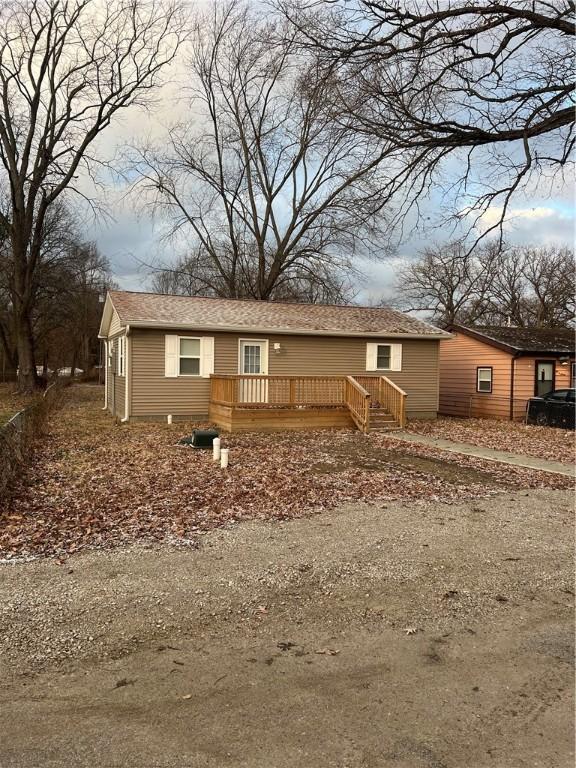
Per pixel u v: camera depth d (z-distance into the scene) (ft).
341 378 52.19
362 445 40.98
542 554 17.01
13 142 80.89
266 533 18.81
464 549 17.38
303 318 61.16
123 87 80.23
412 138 23.67
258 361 56.08
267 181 94.22
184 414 53.31
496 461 35.12
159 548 17.13
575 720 8.75
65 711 8.87
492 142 24.25
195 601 13.26
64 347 165.17
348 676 10.03
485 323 129.49
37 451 35.55
